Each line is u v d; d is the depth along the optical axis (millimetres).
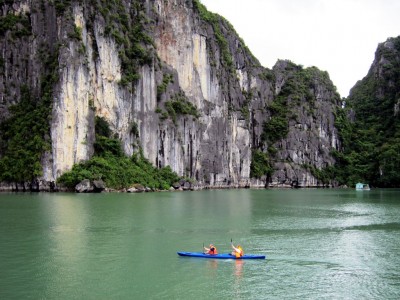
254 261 36469
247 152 162000
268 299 28297
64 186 97750
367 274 33469
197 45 145250
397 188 167625
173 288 29828
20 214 57844
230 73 162625
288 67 199000
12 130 104812
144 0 131125
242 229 50875
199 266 34781
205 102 145250
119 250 39062
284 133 177000
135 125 118500
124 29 121812
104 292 28906
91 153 105625
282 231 50094
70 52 102875
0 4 113062
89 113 106312
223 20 171125
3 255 36781
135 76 119750
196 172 136375
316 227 53312
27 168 98312
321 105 194000
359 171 182000
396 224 56500
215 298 28312
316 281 31750
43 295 28156
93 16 111562
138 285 30250
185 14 141750
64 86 100750
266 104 184000
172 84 133750
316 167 182250
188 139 133625
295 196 108375
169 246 41031
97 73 111125
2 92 107875
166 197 91500
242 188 154750
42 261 35156
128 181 108125
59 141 99188
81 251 38469
